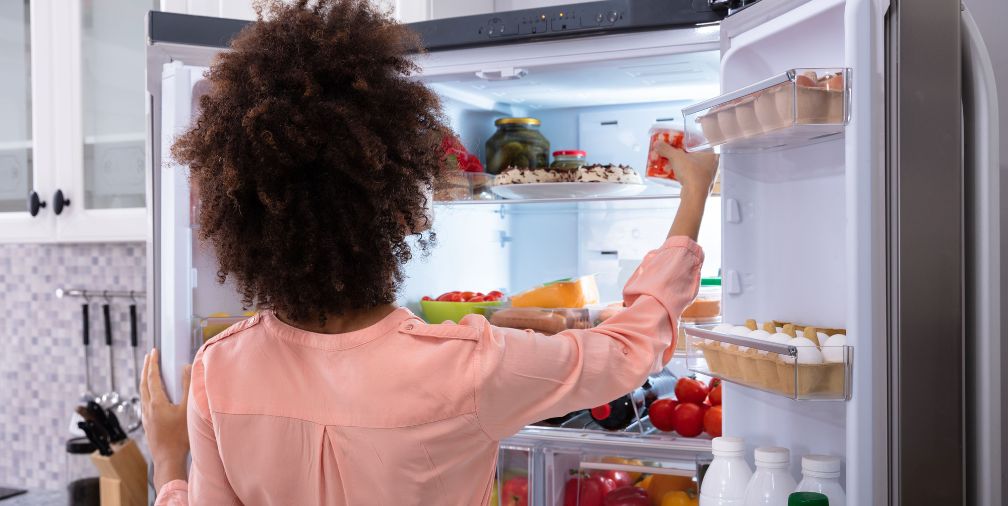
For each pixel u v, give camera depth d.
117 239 2.00
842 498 1.05
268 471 0.79
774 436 1.25
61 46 2.04
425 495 0.76
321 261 0.77
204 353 0.85
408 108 0.81
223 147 0.76
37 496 2.40
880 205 0.95
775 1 1.13
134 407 2.34
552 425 1.54
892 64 0.94
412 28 1.49
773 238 1.25
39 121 2.07
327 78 0.78
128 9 1.99
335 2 0.83
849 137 0.95
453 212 1.75
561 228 1.88
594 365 0.79
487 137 1.82
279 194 0.75
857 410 0.96
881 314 0.95
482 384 0.75
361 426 0.76
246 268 0.79
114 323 2.41
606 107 1.82
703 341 1.20
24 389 2.54
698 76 1.52
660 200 1.76
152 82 1.52
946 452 0.95
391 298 0.83
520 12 1.42
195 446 0.84
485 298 1.68
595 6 1.37
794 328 1.13
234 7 1.77
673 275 0.90
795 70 0.93
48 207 2.08
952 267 0.95
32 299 2.51
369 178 0.76
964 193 1.00
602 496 1.52
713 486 1.18
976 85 0.98
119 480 1.93
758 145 1.16
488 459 0.80
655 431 1.51
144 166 1.97
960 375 0.96
